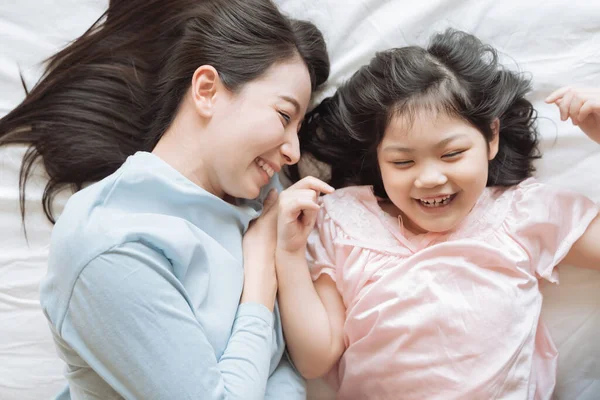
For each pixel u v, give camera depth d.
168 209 0.75
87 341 0.65
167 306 0.65
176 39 0.82
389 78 0.80
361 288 0.83
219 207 0.79
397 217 0.87
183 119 0.78
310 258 0.87
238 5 0.79
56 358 0.94
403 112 0.77
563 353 0.90
